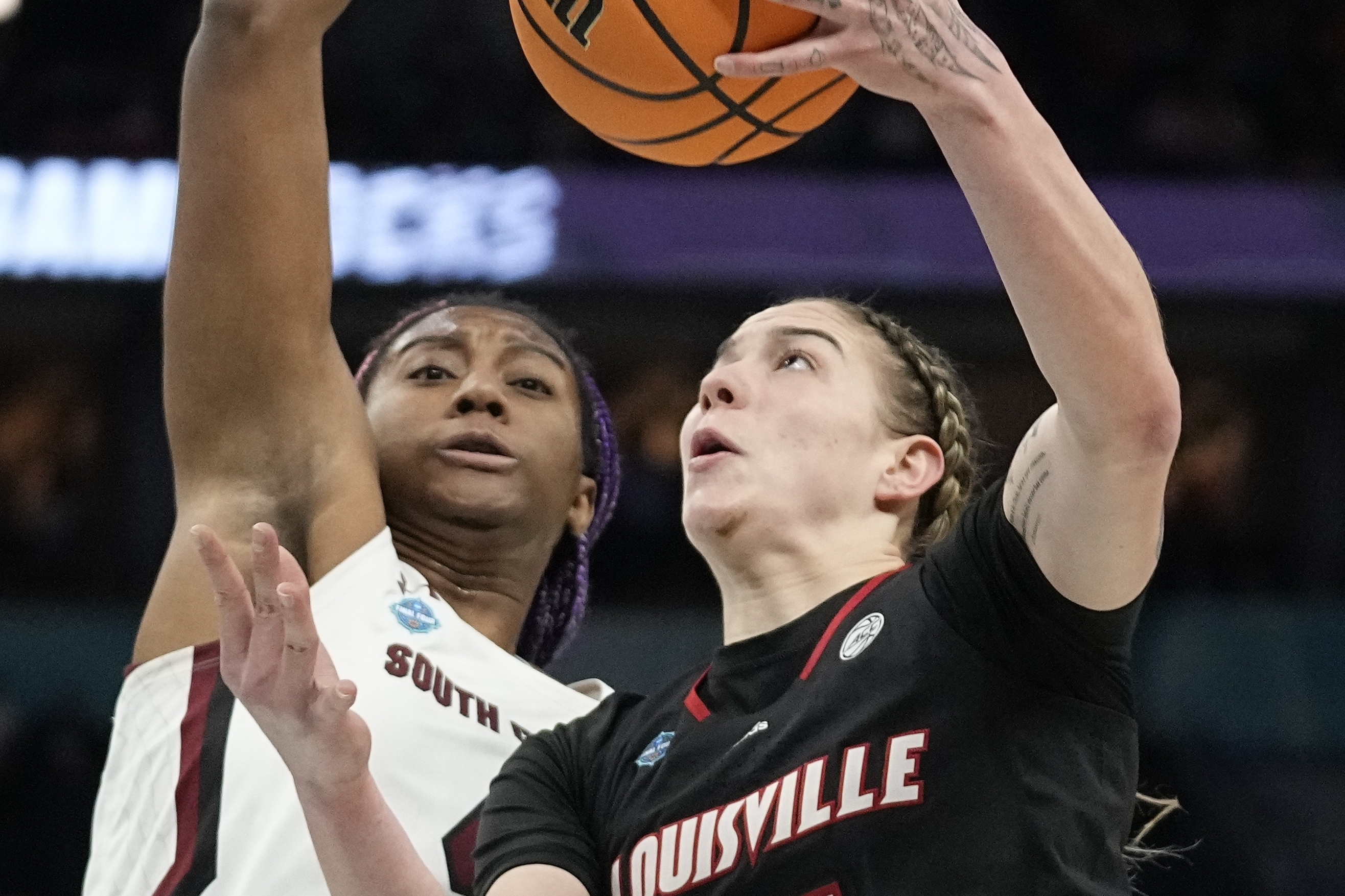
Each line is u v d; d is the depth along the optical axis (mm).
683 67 3912
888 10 3232
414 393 5918
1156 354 3312
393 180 17750
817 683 3715
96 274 17469
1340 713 15109
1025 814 3422
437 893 3719
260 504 5332
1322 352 18266
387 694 5184
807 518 4102
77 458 18172
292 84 5301
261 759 4984
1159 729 15195
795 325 4355
